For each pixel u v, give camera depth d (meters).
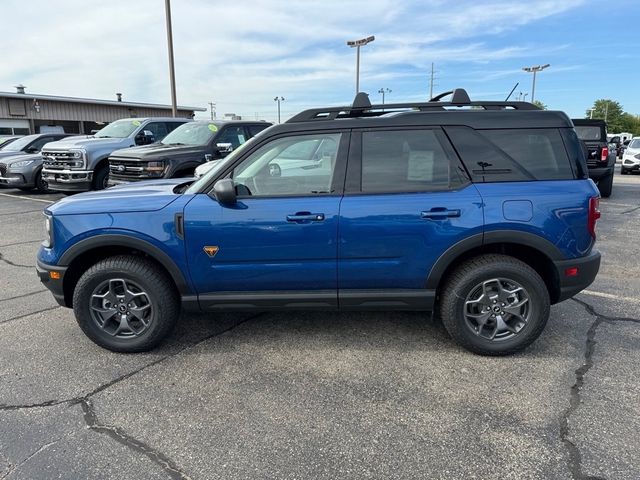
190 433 2.72
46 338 3.99
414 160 3.47
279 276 3.49
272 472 2.40
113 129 12.01
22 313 4.55
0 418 2.86
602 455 2.49
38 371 3.44
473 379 3.28
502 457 2.49
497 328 3.53
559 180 3.43
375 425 2.78
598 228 8.32
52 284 3.62
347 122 3.52
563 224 3.37
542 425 2.75
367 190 3.45
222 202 3.40
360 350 3.73
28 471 2.41
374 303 3.55
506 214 3.35
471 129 3.46
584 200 3.39
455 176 3.44
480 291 3.52
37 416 2.88
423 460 2.48
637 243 7.17
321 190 3.47
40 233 8.29
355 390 3.16
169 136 10.36
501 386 3.18
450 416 2.86
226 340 3.94
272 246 3.43
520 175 3.43
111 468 2.44
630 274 5.61
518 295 3.51
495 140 3.45
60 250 3.54
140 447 2.60
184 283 3.53
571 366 3.43
